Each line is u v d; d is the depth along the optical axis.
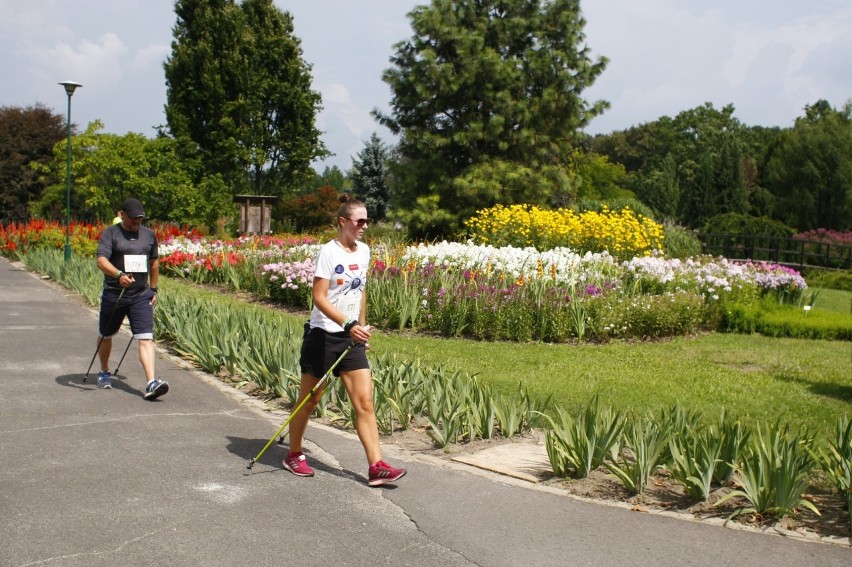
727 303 14.65
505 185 26.97
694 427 5.80
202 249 20.70
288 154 52.53
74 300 15.15
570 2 28.25
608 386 8.60
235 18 49.44
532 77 28.00
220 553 3.97
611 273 15.81
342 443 6.11
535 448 6.09
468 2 27.92
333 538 4.22
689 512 4.71
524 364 9.94
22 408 6.77
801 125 45.28
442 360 9.98
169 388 7.80
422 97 27.73
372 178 46.44
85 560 3.83
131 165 29.73
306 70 53.56
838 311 18.61
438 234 27.66
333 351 5.11
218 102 48.88
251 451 5.79
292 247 21.09
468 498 4.91
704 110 81.44
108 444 5.79
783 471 4.57
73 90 22.30
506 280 13.66
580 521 4.55
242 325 9.22
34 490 4.76
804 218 43.22
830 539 4.33
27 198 46.62
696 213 47.19
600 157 44.75
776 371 10.20
